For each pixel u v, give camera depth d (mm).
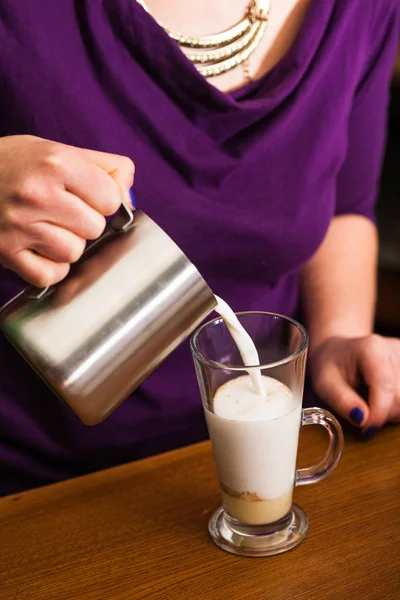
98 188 684
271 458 756
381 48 1187
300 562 762
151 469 929
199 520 836
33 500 884
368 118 1224
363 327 1182
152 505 866
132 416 1091
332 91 1092
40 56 923
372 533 792
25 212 678
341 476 885
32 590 753
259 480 764
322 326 1186
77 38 942
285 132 1064
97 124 957
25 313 704
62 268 703
